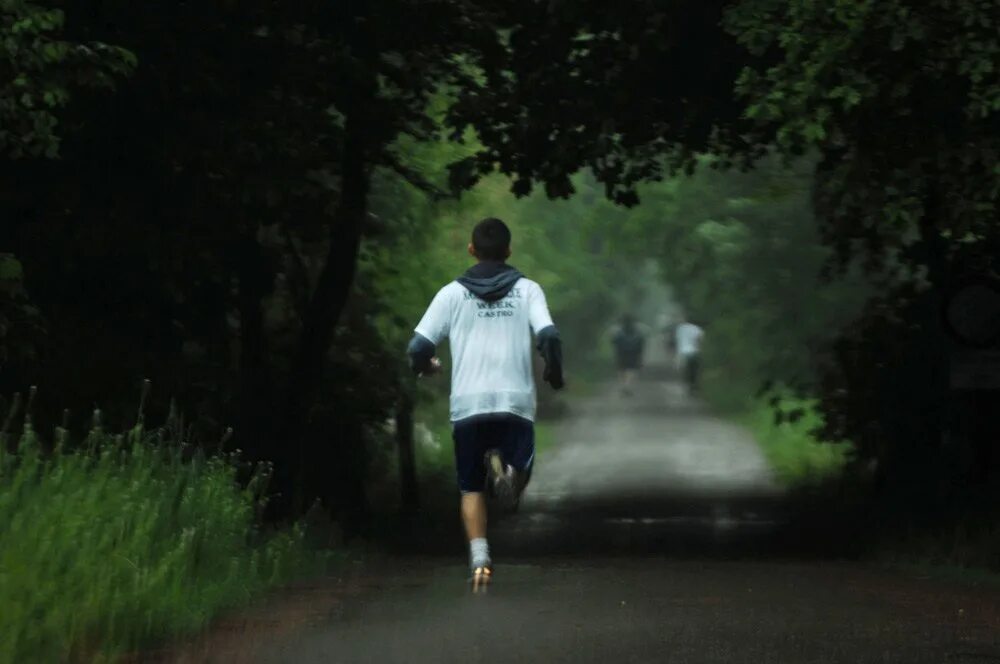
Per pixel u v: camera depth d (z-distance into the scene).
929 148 48.88
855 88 46.56
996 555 46.16
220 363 60.00
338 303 67.25
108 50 45.44
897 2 45.41
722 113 63.94
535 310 32.53
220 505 35.59
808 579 36.34
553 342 32.03
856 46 46.16
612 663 23.45
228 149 54.53
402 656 24.12
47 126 44.47
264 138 55.28
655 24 58.94
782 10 48.31
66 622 24.55
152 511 31.72
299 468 66.94
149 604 26.91
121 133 54.09
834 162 55.81
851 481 85.31
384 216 81.75
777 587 33.84
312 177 63.56
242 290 63.75
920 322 68.88
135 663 24.19
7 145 46.34
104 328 54.84
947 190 49.34
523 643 25.20
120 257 54.06
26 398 51.94
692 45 60.88
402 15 60.19
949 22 46.00
